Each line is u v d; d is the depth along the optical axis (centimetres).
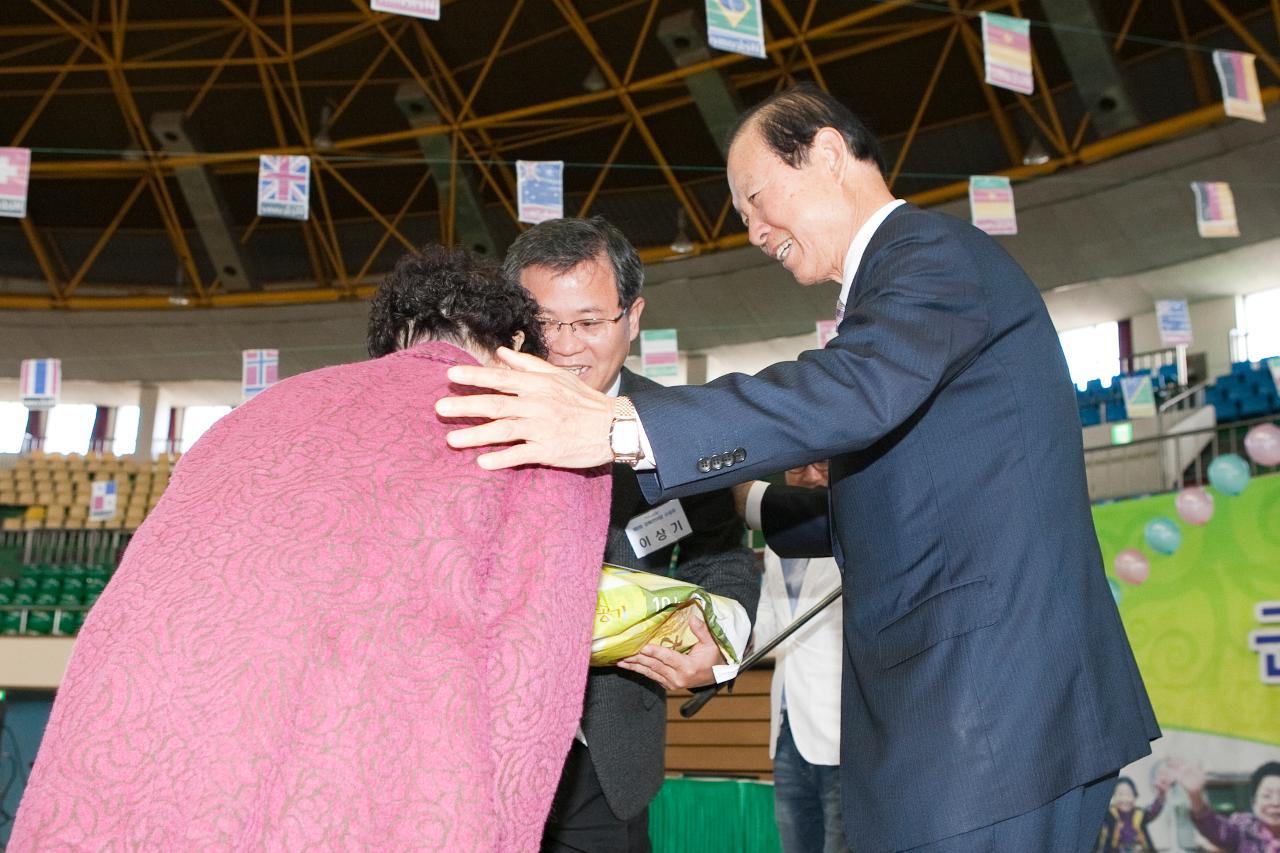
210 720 93
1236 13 1279
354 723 96
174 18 1484
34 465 1453
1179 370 1269
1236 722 511
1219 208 813
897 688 134
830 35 1377
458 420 116
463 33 1466
